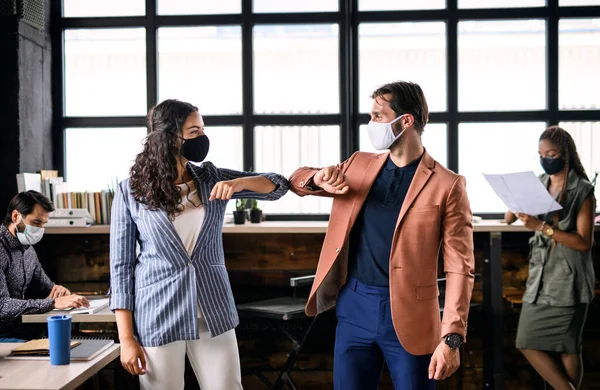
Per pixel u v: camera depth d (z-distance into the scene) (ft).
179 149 7.20
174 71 13.76
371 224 7.25
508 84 13.56
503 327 12.38
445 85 13.58
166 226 7.11
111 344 7.41
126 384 11.02
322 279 7.32
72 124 13.76
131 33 13.75
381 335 7.10
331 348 13.20
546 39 13.43
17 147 12.26
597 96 13.52
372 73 13.61
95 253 13.32
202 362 7.37
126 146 13.85
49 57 13.56
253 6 13.61
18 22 12.21
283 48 13.70
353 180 7.52
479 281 13.02
